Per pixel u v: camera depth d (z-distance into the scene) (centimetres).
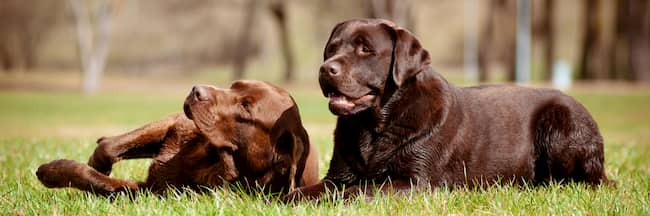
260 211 754
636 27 6456
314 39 10194
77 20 6888
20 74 9212
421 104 854
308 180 918
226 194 824
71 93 6581
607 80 6756
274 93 860
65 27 11719
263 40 10331
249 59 10306
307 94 5694
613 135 2261
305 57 10175
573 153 969
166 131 891
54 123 3025
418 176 852
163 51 11912
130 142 889
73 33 11862
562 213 764
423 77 866
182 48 11700
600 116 3422
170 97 5756
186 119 883
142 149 906
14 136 2159
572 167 972
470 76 8312
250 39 9788
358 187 827
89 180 850
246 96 840
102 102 5031
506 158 939
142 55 11969
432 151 857
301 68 9981
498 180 921
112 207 783
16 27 11262
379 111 846
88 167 859
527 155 969
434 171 862
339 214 734
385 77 835
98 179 855
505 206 786
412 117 851
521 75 5706
